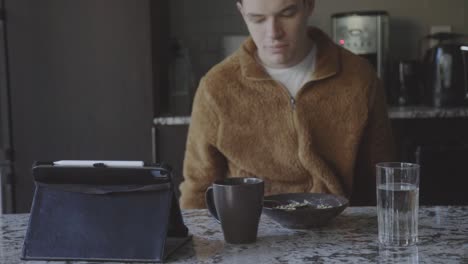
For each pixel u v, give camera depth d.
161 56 2.89
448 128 2.63
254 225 1.00
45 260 0.94
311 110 1.57
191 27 3.21
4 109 2.73
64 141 2.73
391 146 1.65
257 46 1.58
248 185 0.97
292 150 1.57
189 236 1.03
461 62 2.69
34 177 0.97
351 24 2.86
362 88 1.57
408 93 2.91
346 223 1.12
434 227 1.08
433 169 2.57
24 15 2.68
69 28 2.68
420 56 3.05
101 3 2.66
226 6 3.20
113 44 2.67
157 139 2.70
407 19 3.15
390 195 0.96
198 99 1.66
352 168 1.59
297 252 0.94
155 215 0.94
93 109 2.71
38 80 2.71
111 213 0.95
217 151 1.64
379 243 0.98
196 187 1.61
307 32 1.64
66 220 0.95
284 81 1.61
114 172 0.94
